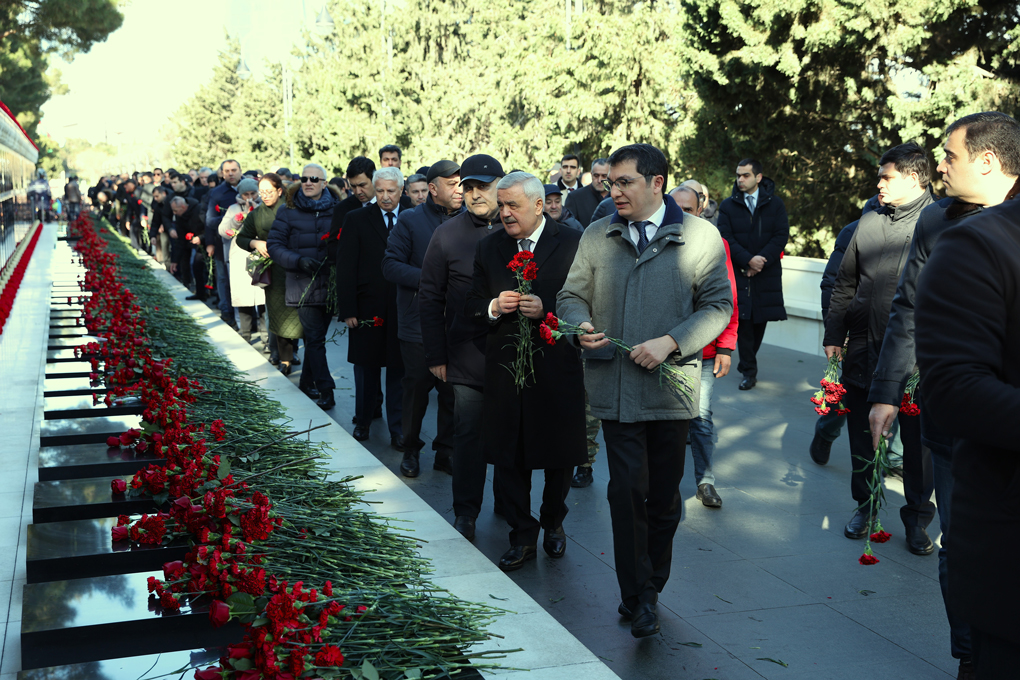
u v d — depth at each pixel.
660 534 3.99
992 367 1.99
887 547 4.97
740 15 12.47
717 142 15.34
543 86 21.33
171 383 5.76
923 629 3.98
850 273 5.16
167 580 3.15
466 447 4.97
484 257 4.61
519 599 3.40
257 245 8.60
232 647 2.61
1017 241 2.02
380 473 5.07
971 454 2.04
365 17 38.50
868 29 11.29
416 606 3.04
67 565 3.46
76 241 22.80
